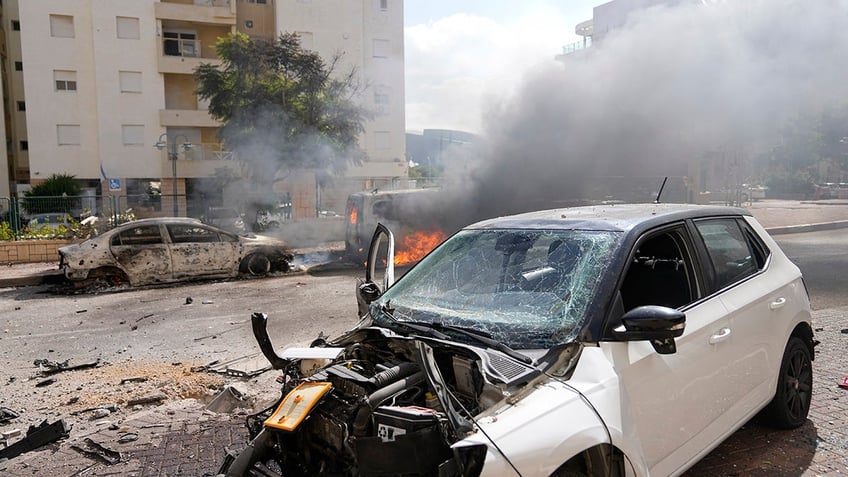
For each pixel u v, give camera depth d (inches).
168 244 479.8
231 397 196.7
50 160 1360.7
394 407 90.0
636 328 99.6
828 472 135.3
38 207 746.8
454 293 123.3
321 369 107.2
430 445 84.8
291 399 99.0
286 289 444.1
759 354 137.3
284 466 106.0
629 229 118.8
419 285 132.0
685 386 112.9
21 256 650.2
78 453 160.2
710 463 141.3
